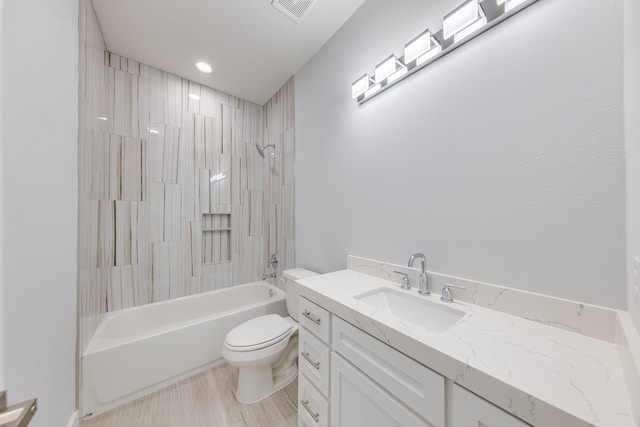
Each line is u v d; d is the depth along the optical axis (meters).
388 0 1.30
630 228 0.58
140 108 1.97
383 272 1.31
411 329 0.72
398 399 0.72
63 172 0.96
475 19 0.88
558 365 0.55
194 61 1.96
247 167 2.60
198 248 2.28
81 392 1.26
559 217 0.74
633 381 0.42
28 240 0.70
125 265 1.88
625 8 0.60
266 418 1.32
